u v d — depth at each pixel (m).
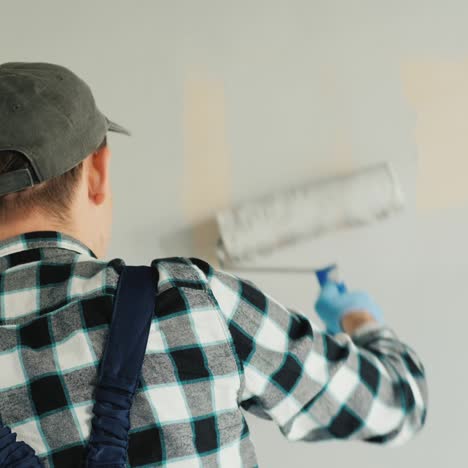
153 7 1.39
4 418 0.58
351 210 1.35
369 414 0.65
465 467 1.47
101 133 0.66
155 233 1.43
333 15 1.38
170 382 0.59
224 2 1.38
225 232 1.36
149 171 1.42
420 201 1.40
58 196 0.63
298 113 1.40
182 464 0.59
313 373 0.63
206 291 0.60
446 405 1.46
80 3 1.40
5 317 0.60
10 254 0.62
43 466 0.58
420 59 1.38
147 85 1.41
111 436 0.57
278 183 1.41
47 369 0.58
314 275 1.42
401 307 1.43
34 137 0.60
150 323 0.59
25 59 1.42
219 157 1.41
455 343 1.44
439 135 1.39
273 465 1.51
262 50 1.39
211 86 1.40
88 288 0.60
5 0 1.41
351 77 1.39
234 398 0.61
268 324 0.62
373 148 1.40
